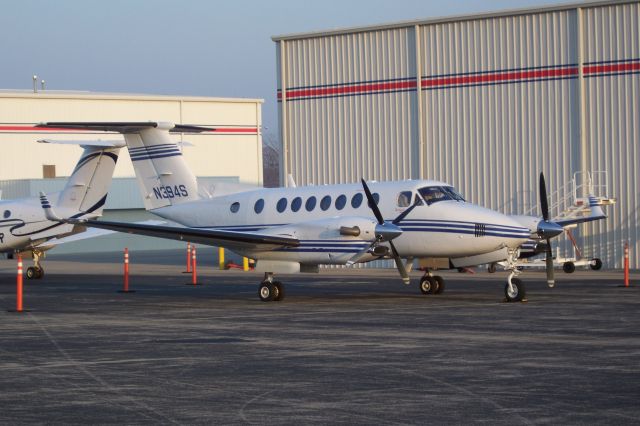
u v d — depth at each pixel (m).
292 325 19.48
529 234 24.02
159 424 10.41
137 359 14.99
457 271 36.22
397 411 10.91
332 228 24.38
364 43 41.56
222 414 10.85
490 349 15.55
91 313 22.52
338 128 42.31
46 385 12.74
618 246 36.41
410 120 40.56
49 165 66.06
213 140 72.88
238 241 24.89
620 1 36.03
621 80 36.22
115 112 68.88
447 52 39.69
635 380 12.59
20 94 65.00
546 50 37.62
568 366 13.75
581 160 36.91
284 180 43.75
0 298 27.20
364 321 19.98
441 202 24.75
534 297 24.89
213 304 24.69
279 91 43.94
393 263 39.91
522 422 10.28
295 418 10.61
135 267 44.41
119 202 61.66
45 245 36.78
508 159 38.47
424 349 15.67
